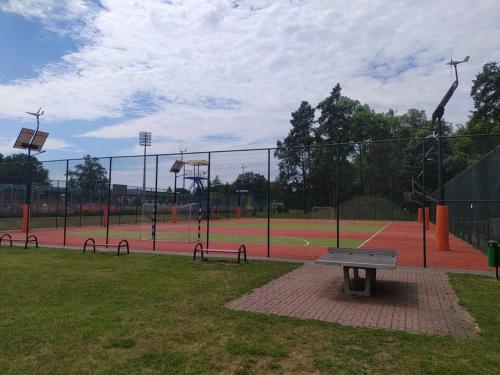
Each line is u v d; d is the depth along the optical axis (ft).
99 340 17.06
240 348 16.24
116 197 120.47
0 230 89.97
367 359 15.24
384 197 157.69
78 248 51.26
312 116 240.12
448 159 161.79
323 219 151.02
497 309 22.38
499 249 31.81
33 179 99.25
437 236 54.60
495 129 158.20
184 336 17.70
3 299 23.90
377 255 30.07
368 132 238.89
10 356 15.31
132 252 47.75
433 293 26.76
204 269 35.19
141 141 191.52
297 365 14.66
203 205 143.43
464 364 14.75
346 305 23.61
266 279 30.86
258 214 158.40
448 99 52.70
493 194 47.16
